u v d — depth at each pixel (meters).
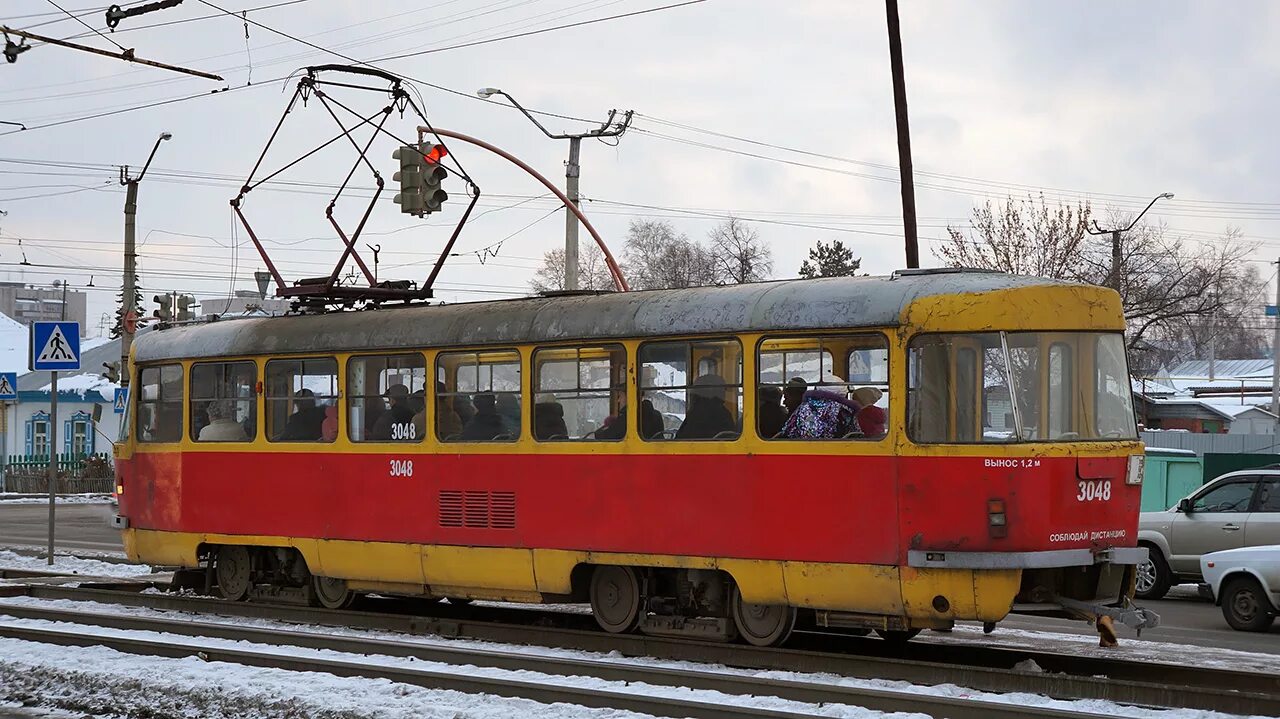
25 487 47.66
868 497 11.41
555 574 13.24
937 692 10.44
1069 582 11.77
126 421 17.38
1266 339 101.50
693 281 84.62
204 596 16.77
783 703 9.91
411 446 14.35
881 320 11.42
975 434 11.12
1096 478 11.36
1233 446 36.62
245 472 15.79
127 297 36.12
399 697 10.32
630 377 12.82
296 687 10.65
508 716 9.58
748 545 12.02
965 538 11.02
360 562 14.71
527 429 13.50
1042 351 11.31
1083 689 10.23
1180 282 48.59
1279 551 15.40
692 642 12.31
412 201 22.27
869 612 11.51
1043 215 37.84
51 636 13.20
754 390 12.09
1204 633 15.54
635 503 12.73
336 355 15.03
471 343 13.90
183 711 10.23
